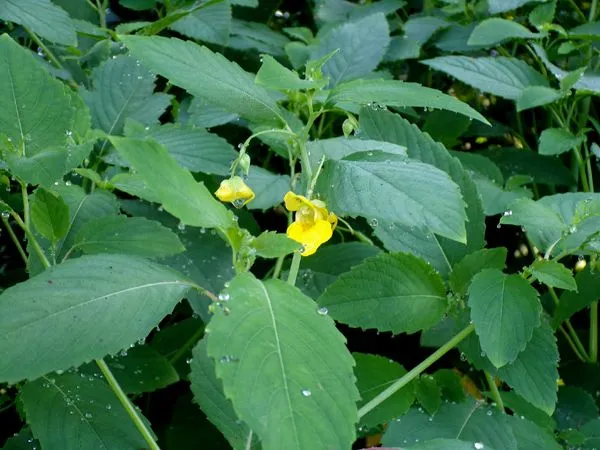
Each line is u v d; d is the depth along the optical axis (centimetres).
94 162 63
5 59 47
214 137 62
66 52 80
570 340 72
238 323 39
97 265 44
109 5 97
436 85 95
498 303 51
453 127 79
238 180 49
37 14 68
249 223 69
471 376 70
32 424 48
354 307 54
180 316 71
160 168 40
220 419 49
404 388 56
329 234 47
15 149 47
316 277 63
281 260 54
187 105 77
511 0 84
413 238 57
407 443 54
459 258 57
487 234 82
